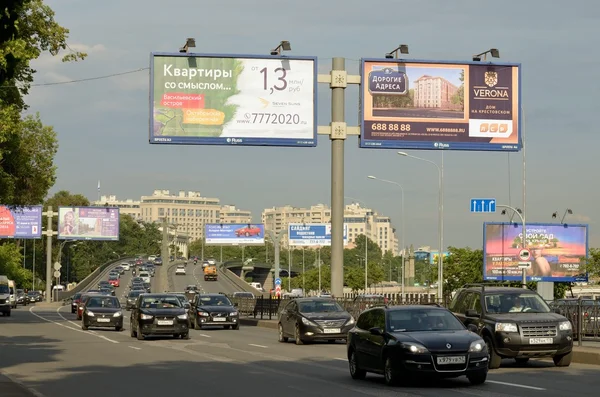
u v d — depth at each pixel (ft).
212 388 61.26
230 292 430.20
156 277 562.66
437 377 59.77
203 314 155.74
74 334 138.51
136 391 59.77
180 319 124.36
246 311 213.46
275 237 244.42
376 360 63.00
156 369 77.00
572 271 269.64
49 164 192.85
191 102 139.64
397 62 142.72
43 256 558.97
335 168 142.72
